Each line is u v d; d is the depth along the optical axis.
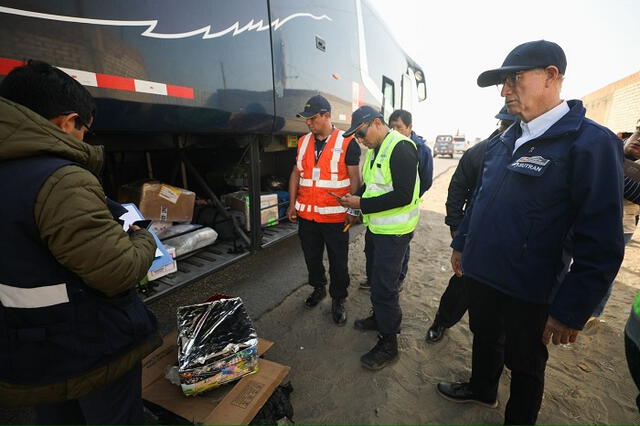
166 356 1.69
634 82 11.45
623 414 1.75
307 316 2.60
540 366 1.34
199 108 2.18
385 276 1.95
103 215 0.86
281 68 2.86
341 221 2.38
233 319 1.72
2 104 0.77
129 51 1.76
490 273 1.35
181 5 1.99
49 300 0.83
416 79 7.64
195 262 2.84
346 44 4.02
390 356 2.06
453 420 1.69
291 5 2.96
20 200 0.76
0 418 1.61
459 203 2.20
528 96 1.18
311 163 2.38
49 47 1.46
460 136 27.33
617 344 2.33
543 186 1.18
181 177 3.77
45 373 0.86
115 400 1.03
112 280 0.87
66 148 0.84
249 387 1.51
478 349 1.65
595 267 1.06
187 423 1.43
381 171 1.88
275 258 3.64
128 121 1.81
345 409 1.75
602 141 1.06
